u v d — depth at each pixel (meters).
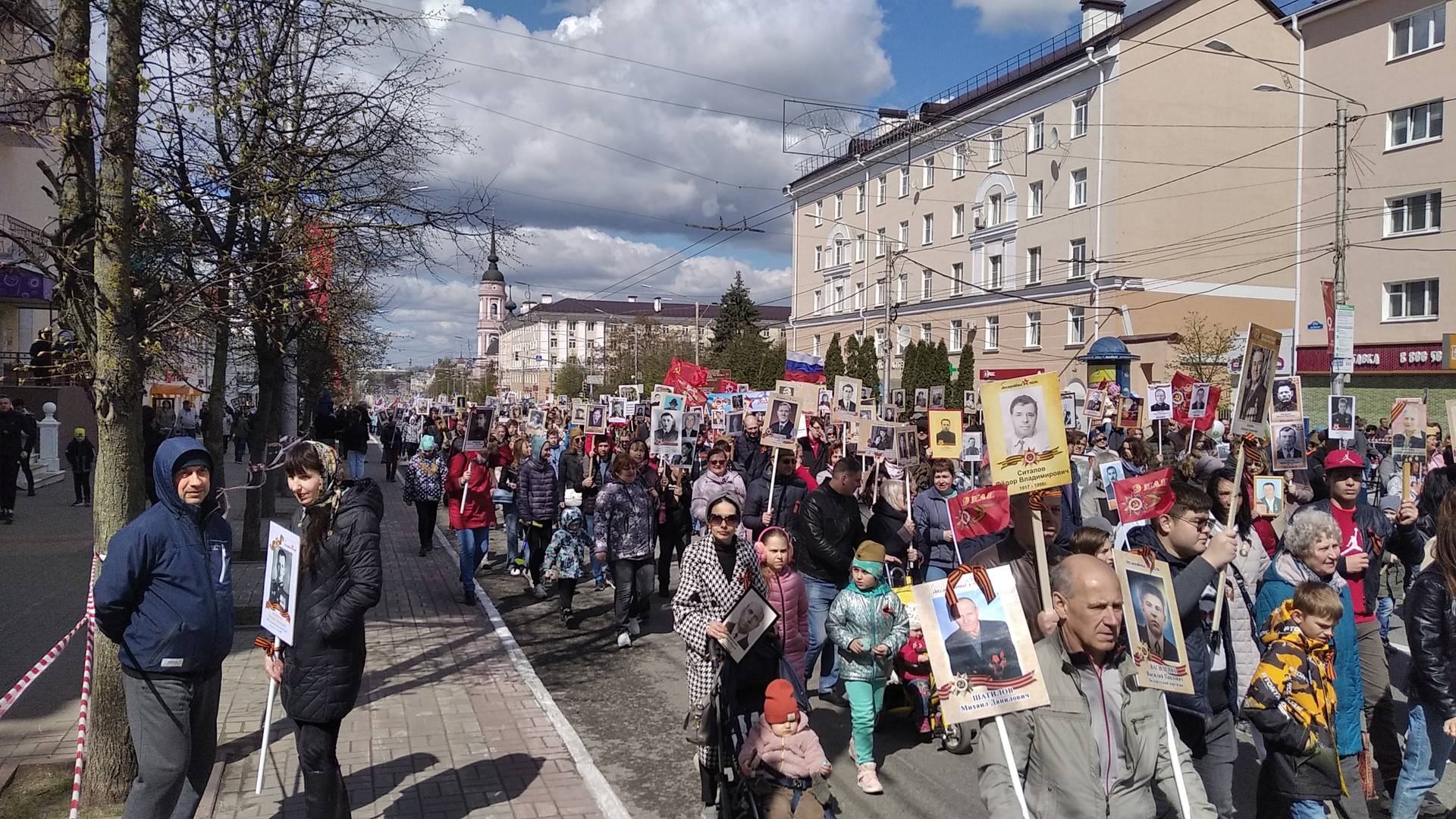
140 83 5.42
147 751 4.12
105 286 5.20
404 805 5.39
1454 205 27.48
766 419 10.15
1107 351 30.97
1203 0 35.88
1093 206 36.31
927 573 8.00
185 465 4.17
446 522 19.59
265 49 8.80
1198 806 3.39
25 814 5.09
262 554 12.70
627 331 77.75
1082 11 38.31
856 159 51.22
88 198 5.37
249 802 5.31
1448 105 27.62
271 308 8.48
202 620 4.20
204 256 8.41
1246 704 4.42
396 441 29.52
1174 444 16.88
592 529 12.25
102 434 5.23
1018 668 3.39
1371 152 29.67
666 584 11.96
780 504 10.09
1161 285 35.94
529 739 6.49
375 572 4.46
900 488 8.31
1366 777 5.53
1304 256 31.78
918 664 6.77
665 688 8.05
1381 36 29.38
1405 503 6.66
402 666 8.35
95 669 5.21
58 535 14.67
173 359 7.78
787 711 4.60
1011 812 3.28
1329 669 4.41
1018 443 4.39
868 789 5.82
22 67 6.15
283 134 8.80
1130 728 3.42
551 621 10.59
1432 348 26.95
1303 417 8.36
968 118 42.62
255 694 7.27
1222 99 36.44
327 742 4.52
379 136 9.45
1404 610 4.91
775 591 6.11
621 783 5.96
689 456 13.51
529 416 21.53
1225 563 4.36
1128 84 35.22
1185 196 36.19
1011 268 40.84
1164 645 3.78
